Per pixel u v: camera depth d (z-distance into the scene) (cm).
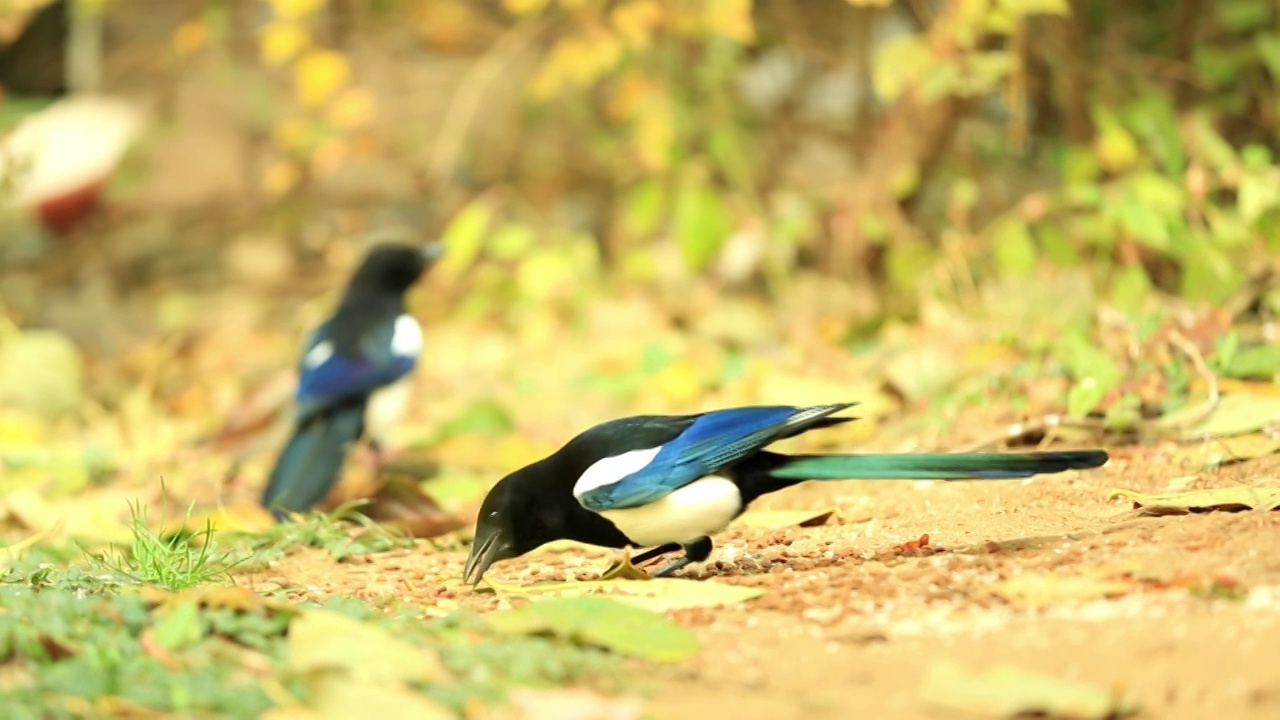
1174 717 504
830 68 1698
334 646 572
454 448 1211
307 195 1959
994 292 1241
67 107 2031
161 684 545
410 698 528
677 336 1512
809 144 1730
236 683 555
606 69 1678
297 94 1970
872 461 727
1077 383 1047
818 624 638
